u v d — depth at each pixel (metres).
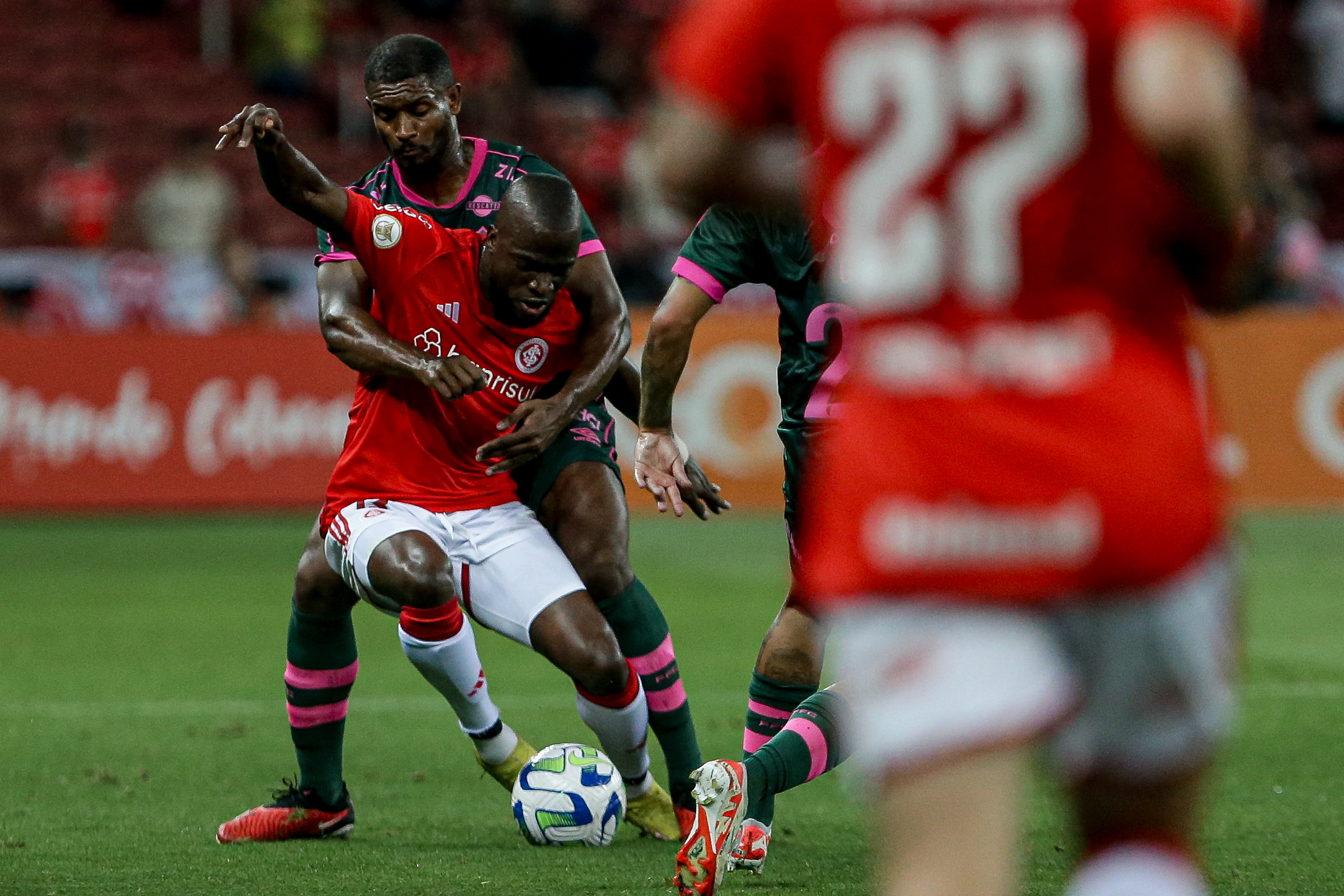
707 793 12.27
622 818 15.50
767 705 14.30
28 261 49.41
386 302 14.83
